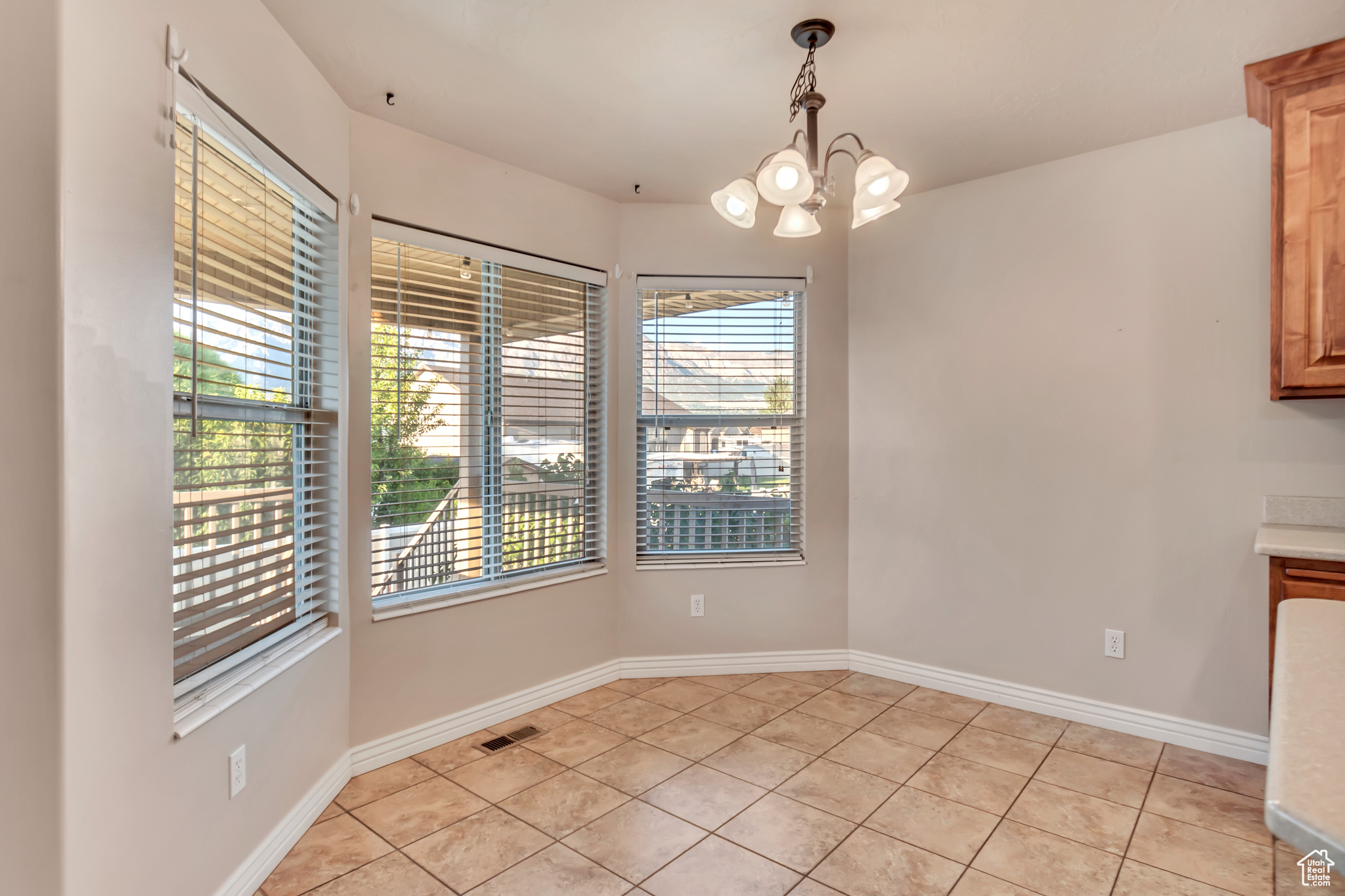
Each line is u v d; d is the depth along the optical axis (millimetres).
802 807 2217
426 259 2713
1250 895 1784
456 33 2006
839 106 2455
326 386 2312
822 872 1886
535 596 3033
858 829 2096
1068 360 2912
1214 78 2271
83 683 1236
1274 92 2141
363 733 2469
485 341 2908
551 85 2303
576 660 3209
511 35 2020
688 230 3398
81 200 1229
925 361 3279
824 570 3520
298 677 2059
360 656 2459
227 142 1720
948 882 1846
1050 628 2965
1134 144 2758
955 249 3189
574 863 1934
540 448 3119
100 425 1280
